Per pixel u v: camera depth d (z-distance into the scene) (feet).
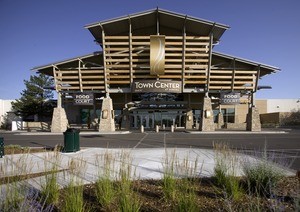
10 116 186.39
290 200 16.01
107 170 17.72
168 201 17.03
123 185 16.15
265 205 15.38
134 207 14.32
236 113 167.53
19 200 13.52
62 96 116.26
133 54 105.70
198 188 19.77
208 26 104.01
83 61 111.65
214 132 103.04
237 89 110.42
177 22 108.17
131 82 108.17
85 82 108.58
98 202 17.11
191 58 107.65
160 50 103.14
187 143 63.67
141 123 150.20
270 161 20.98
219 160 23.77
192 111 149.18
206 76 107.04
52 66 108.47
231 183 17.78
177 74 107.96
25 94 183.73
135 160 36.58
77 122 164.25
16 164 17.67
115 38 104.42
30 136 93.20
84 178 23.07
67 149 45.98
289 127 161.68
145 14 103.19
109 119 109.60
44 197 16.63
